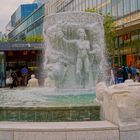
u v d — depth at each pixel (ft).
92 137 22.53
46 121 27.32
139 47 133.39
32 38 186.50
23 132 22.62
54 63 44.91
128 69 87.56
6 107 28.43
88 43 44.65
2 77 102.22
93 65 45.29
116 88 25.05
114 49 151.84
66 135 22.38
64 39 44.47
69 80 44.78
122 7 137.90
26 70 100.68
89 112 27.81
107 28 122.72
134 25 129.90
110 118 24.73
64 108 27.55
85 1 175.94
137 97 23.54
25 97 40.98
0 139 22.82
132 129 23.15
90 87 44.47
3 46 107.14
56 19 44.91
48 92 44.73
